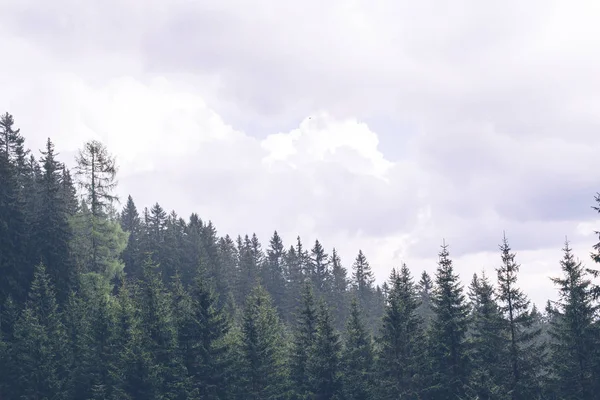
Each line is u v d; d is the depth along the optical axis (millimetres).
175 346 46281
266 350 48250
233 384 46406
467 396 39906
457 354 44312
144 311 47969
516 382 42062
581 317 43188
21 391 47531
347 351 50312
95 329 49031
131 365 44750
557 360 44219
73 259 62438
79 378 48344
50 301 52406
